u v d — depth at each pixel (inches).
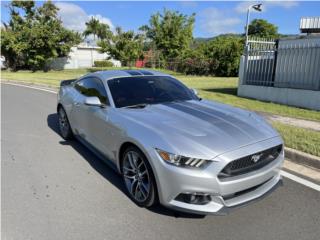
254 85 462.9
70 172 178.4
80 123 204.4
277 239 115.8
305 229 121.9
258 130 137.4
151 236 117.8
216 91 551.8
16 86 674.2
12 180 167.6
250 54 473.4
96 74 204.2
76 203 142.5
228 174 116.7
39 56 1379.2
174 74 1251.8
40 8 1414.9
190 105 167.9
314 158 184.5
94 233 119.8
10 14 1456.7
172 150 118.7
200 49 1305.4
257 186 129.6
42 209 137.3
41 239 115.9
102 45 1331.2
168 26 1496.1
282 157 138.6
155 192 129.1
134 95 176.1
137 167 138.9
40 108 385.4
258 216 130.9
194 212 118.1
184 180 115.9
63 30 1428.4
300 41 441.1
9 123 302.7
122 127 144.7
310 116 323.6
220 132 129.7
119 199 146.1
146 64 1481.3
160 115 148.4
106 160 172.9
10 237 117.1
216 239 115.7
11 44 1348.4
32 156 205.8
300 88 403.9
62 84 260.5
